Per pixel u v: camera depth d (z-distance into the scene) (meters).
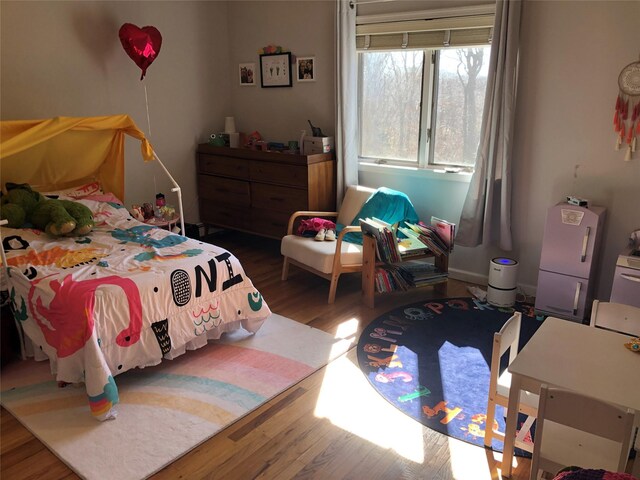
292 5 4.77
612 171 3.46
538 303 3.58
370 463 2.20
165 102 4.94
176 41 4.91
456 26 3.85
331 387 2.75
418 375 2.85
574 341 2.02
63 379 2.52
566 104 3.54
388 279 3.70
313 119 4.90
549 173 3.70
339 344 3.19
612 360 1.89
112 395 2.45
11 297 2.89
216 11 5.19
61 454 2.24
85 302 2.51
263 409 2.57
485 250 4.10
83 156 3.94
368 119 4.59
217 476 2.13
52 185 4.00
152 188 5.00
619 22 3.26
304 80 4.85
